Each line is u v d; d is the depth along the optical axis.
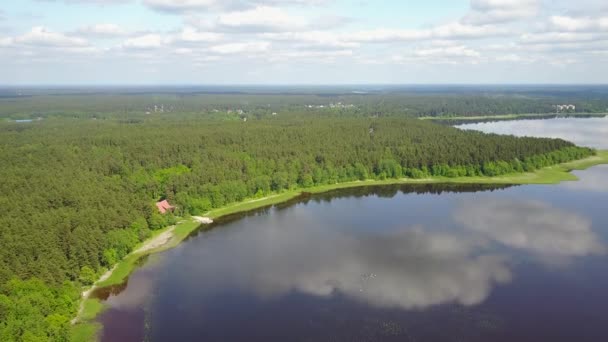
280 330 86.88
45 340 77.38
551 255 120.62
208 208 164.00
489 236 135.75
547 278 106.94
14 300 81.81
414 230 142.75
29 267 91.88
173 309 95.31
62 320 84.94
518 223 147.88
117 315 93.31
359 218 156.88
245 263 118.44
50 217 112.25
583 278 106.81
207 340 84.00
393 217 157.38
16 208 117.31
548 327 87.12
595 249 124.25
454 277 108.12
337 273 111.56
